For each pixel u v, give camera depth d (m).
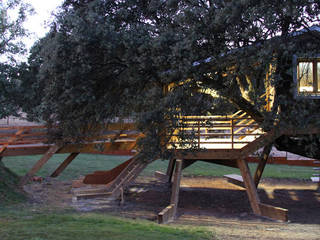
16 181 13.13
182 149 10.02
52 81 10.54
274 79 8.61
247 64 8.45
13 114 15.73
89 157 24.78
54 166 19.38
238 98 9.95
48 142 13.09
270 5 7.75
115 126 14.59
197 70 8.89
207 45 8.82
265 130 10.39
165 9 10.45
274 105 9.29
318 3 8.09
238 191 15.56
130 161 14.22
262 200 13.99
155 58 8.78
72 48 9.41
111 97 11.16
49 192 13.22
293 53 9.36
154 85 11.26
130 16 10.54
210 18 8.54
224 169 21.64
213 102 9.51
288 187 16.80
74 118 11.14
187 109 9.13
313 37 9.44
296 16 7.84
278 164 23.86
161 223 9.61
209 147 12.06
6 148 12.80
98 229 7.47
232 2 7.61
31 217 8.54
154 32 9.88
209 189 15.98
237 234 8.28
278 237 8.00
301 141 11.24
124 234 7.12
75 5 11.29
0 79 14.59
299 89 10.39
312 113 8.97
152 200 13.41
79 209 10.90
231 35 8.45
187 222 10.00
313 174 19.80
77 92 9.49
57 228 7.27
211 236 7.80
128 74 10.37
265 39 8.48
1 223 7.46
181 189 15.85
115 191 12.80
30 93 15.23
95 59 9.85
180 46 8.23
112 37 8.85
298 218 11.03
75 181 14.34
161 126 9.09
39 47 14.72
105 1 10.15
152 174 19.48
